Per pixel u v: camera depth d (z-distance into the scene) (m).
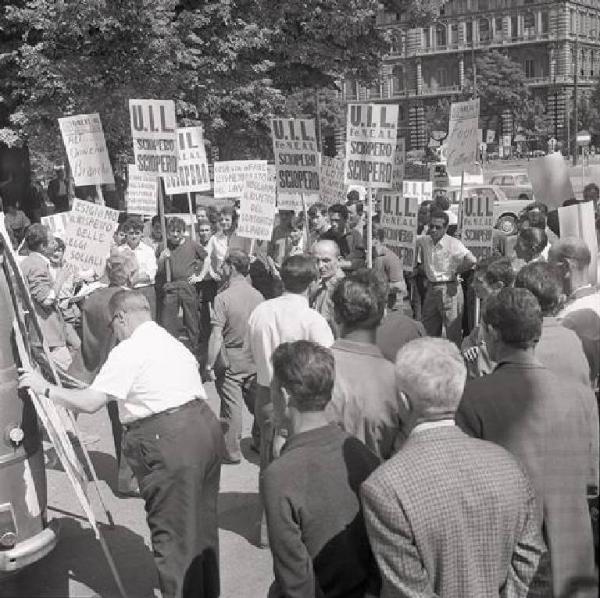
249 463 7.85
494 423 3.83
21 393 5.13
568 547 3.80
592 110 94.56
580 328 5.01
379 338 5.67
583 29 111.19
